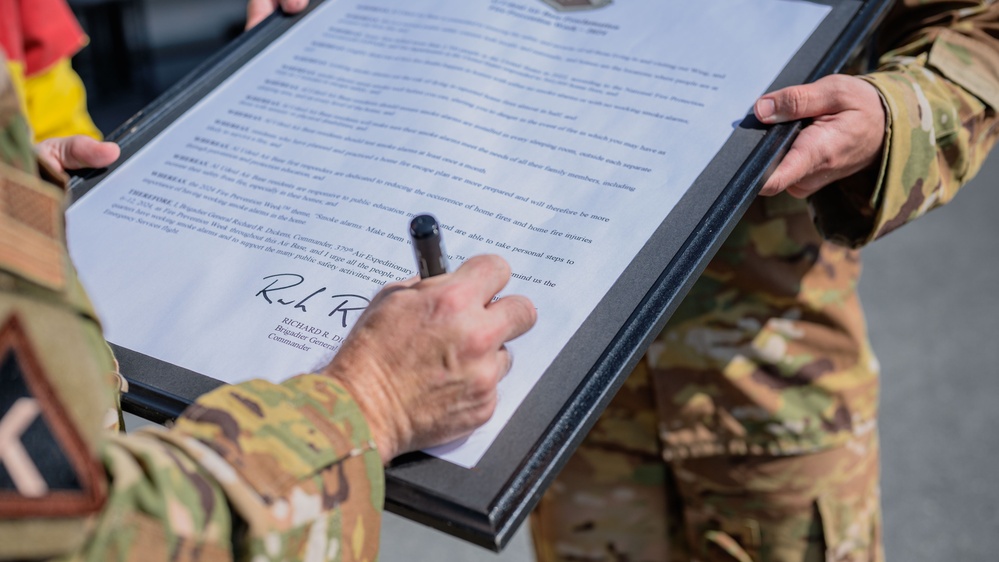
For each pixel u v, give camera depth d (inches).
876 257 126.4
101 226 42.1
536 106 43.8
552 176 40.3
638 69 44.8
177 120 46.8
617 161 40.6
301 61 48.9
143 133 46.2
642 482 61.2
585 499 62.6
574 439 32.4
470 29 48.6
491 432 32.3
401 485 31.6
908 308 117.3
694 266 36.3
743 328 55.7
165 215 42.1
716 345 56.2
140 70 175.6
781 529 58.6
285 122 45.6
